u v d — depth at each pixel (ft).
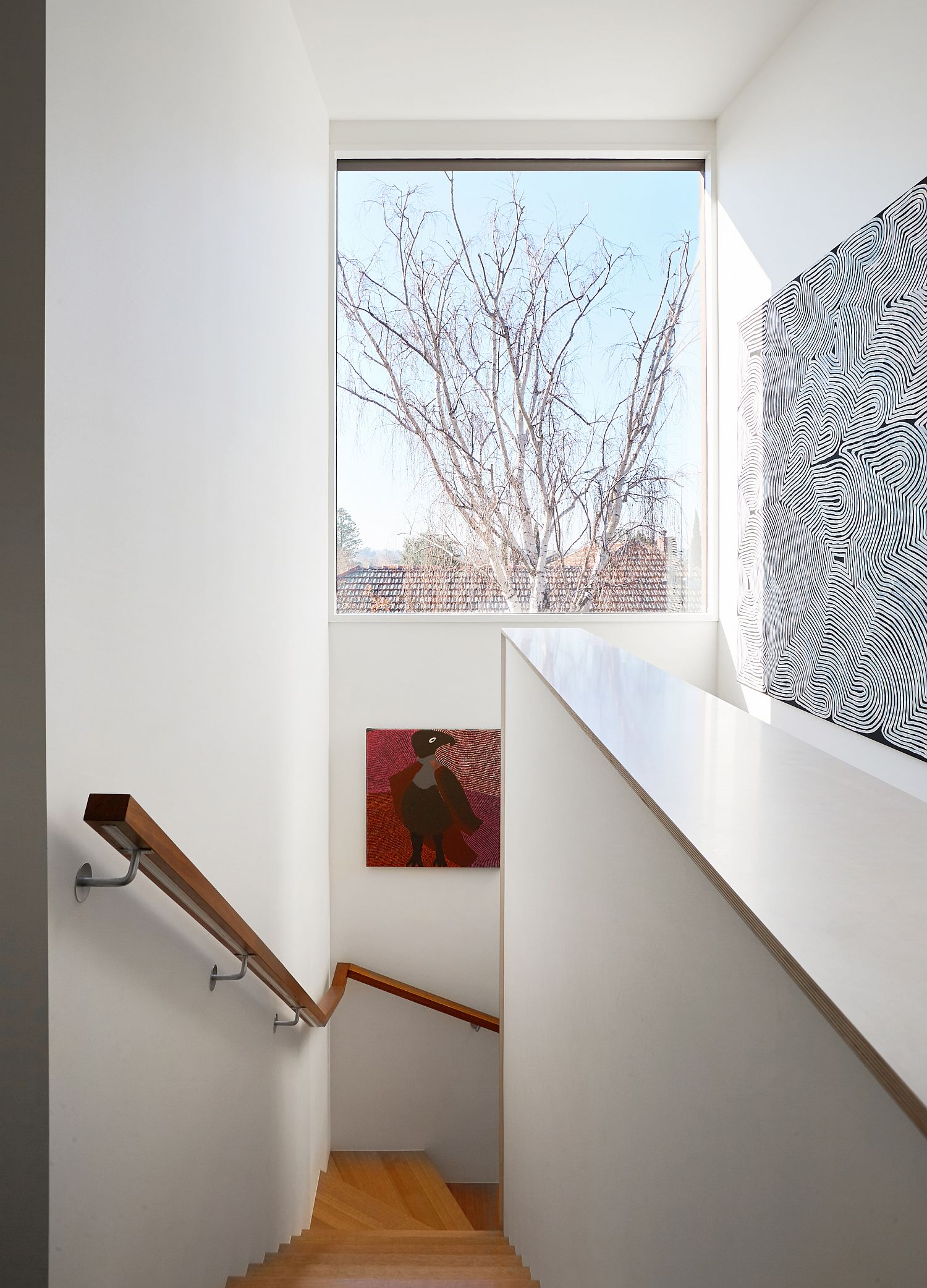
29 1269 4.37
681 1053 3.75
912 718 9.47
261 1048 9.29
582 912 6.19
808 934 2.51
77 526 4.79
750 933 2.92
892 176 10.12
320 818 15.28
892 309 9.75
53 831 4.47
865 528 10.43
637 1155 4.50
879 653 10.14
